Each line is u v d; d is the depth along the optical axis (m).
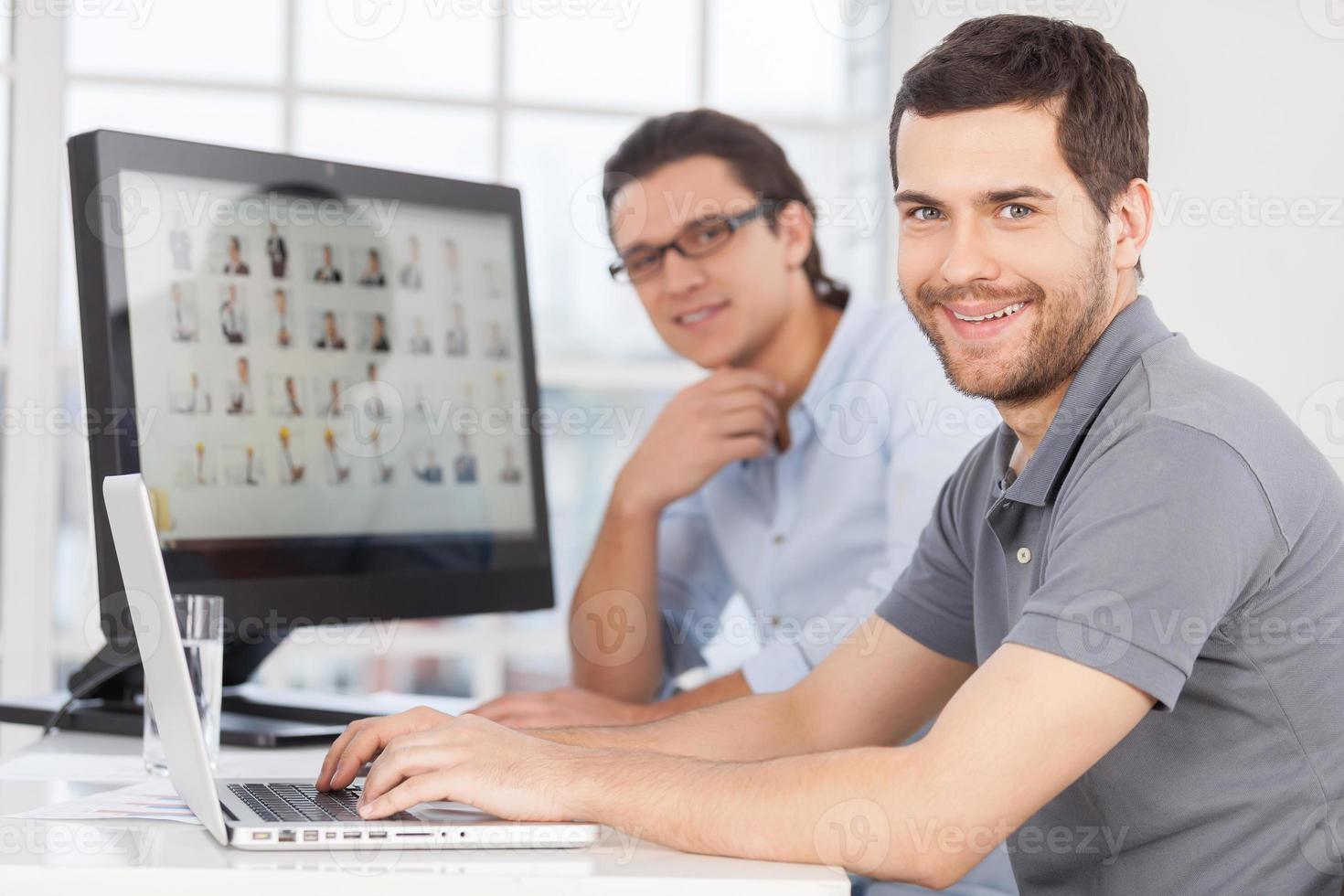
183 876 0.71
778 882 0.75
